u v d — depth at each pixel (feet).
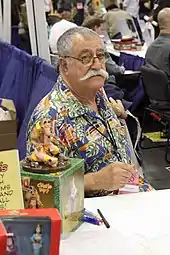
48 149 3.96
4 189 3.47
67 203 3.81
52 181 3.68
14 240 3.01
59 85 5.63
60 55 5.62
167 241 3.80
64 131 5.32
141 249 3.67
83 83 5.49
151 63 14.96
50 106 5.41
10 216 3.07
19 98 8.39
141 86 15.05
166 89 13.17
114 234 3.89
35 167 3.75
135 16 22.18
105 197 4.75
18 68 8.52
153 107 14.06
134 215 4.36
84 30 5.62
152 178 12.21
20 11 10.14
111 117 5.83
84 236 3.84
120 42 18.16
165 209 4.49
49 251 3.08
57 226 3.07
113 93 8.59
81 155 5.40
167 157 13.69
